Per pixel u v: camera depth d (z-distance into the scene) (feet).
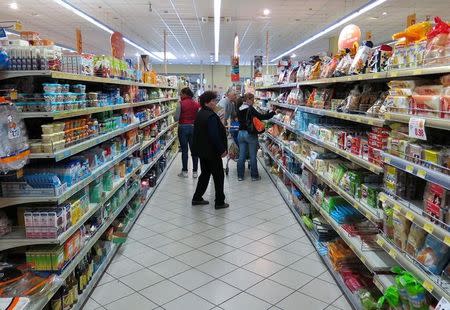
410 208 6.75
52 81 9.45
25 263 8.24
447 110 5.68
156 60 87.35
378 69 8.71
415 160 6.57
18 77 8.55
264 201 19.04
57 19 39.58
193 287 10.35
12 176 7.91
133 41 56.85
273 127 25.54
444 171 5.77
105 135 11.61
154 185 20.85
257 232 14.61
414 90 6.91
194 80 91.45
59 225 8.06
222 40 57.06
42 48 7.86
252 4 34.14
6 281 7.50
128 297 9.80
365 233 9.82
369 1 29.45
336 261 10.51
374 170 8.27
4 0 31.60
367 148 9.21
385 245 7.54
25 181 7.91
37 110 7.84
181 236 14.16
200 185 18.15
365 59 9.76
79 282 9.30
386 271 8.00
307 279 10.80
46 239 7.89
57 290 8.10
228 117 27.66
